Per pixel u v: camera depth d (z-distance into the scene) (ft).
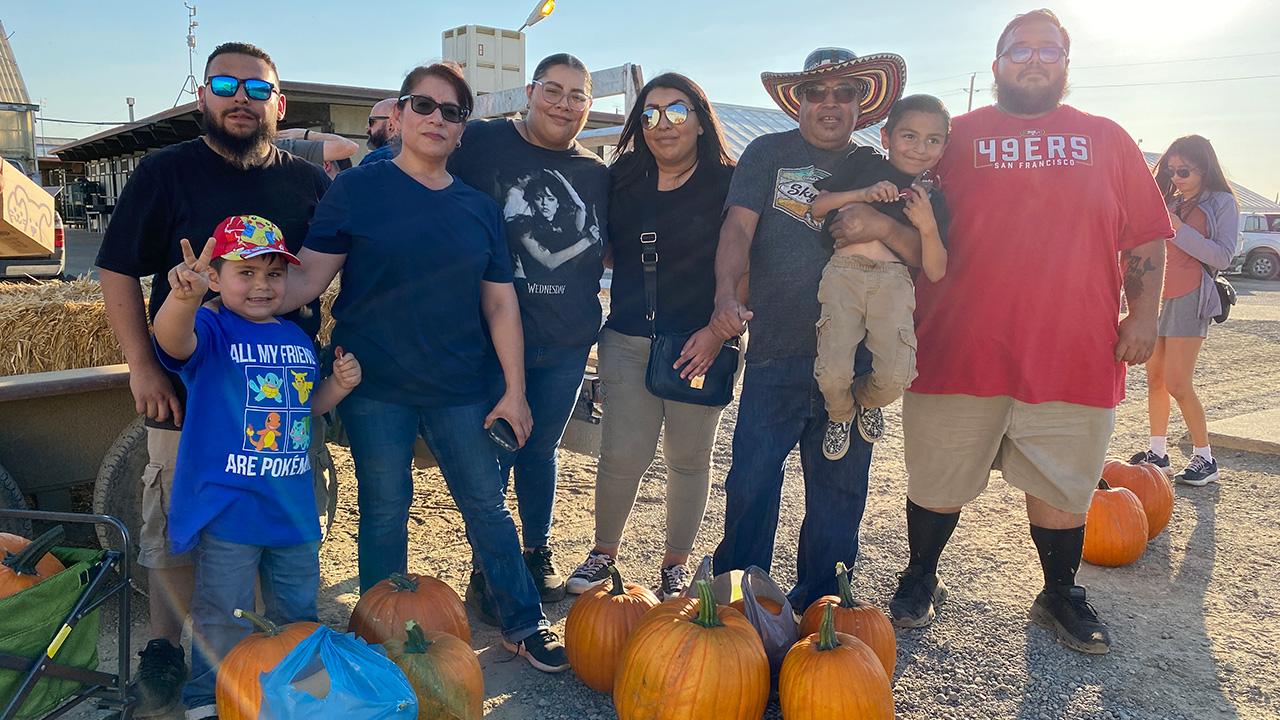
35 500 10.93
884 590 12.78
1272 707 9.86
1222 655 11.03
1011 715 9.61
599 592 10.07
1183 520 16.06
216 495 8.46
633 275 11.71
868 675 8.50
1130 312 10.96
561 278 11.15
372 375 9.61
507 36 34.99
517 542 10.43
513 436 10.07
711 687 8.23
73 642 7.81
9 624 7.21
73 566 7.76
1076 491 10.90
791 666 8.72
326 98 47.65
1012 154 10.57
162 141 67.62
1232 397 27.04
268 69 9.50
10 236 16.62
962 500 11.42
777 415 10.68
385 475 9.84
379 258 9.36
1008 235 10.56
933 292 11.03
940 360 11.03
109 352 11.47
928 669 10.53
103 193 106.83
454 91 9.55
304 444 9.09
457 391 9.87
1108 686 10.23
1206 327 17.51
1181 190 17.33
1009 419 11.05
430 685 8.09
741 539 10.87
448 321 9.62
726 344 11.32
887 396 9.74
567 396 11.70
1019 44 10.46
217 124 9.27
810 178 10.57
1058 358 10.62
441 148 9.59
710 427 11.79
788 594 11.70
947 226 9.96
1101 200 10.43
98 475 10.43
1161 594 12.87
